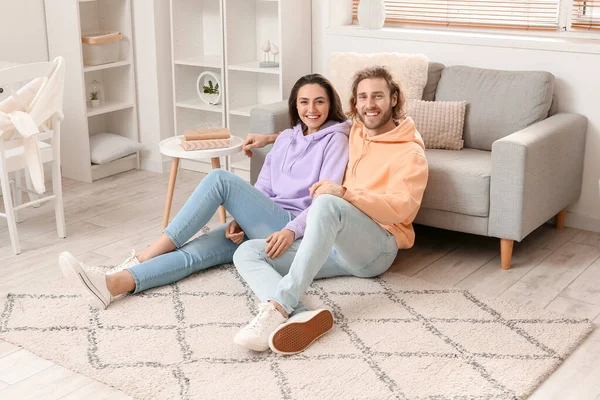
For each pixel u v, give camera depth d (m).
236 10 4.33
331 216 2.65
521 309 2.81
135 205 4.07
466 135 3.61
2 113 3.25
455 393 2.28
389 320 2.73
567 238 3.60
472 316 2.76
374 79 3.00
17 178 3.82
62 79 3.43
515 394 2.28
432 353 2.51
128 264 3.02
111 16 4.62
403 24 4.26
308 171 3.16
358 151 3.10
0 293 3.00
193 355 2.50
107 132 4.86
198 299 2.89
